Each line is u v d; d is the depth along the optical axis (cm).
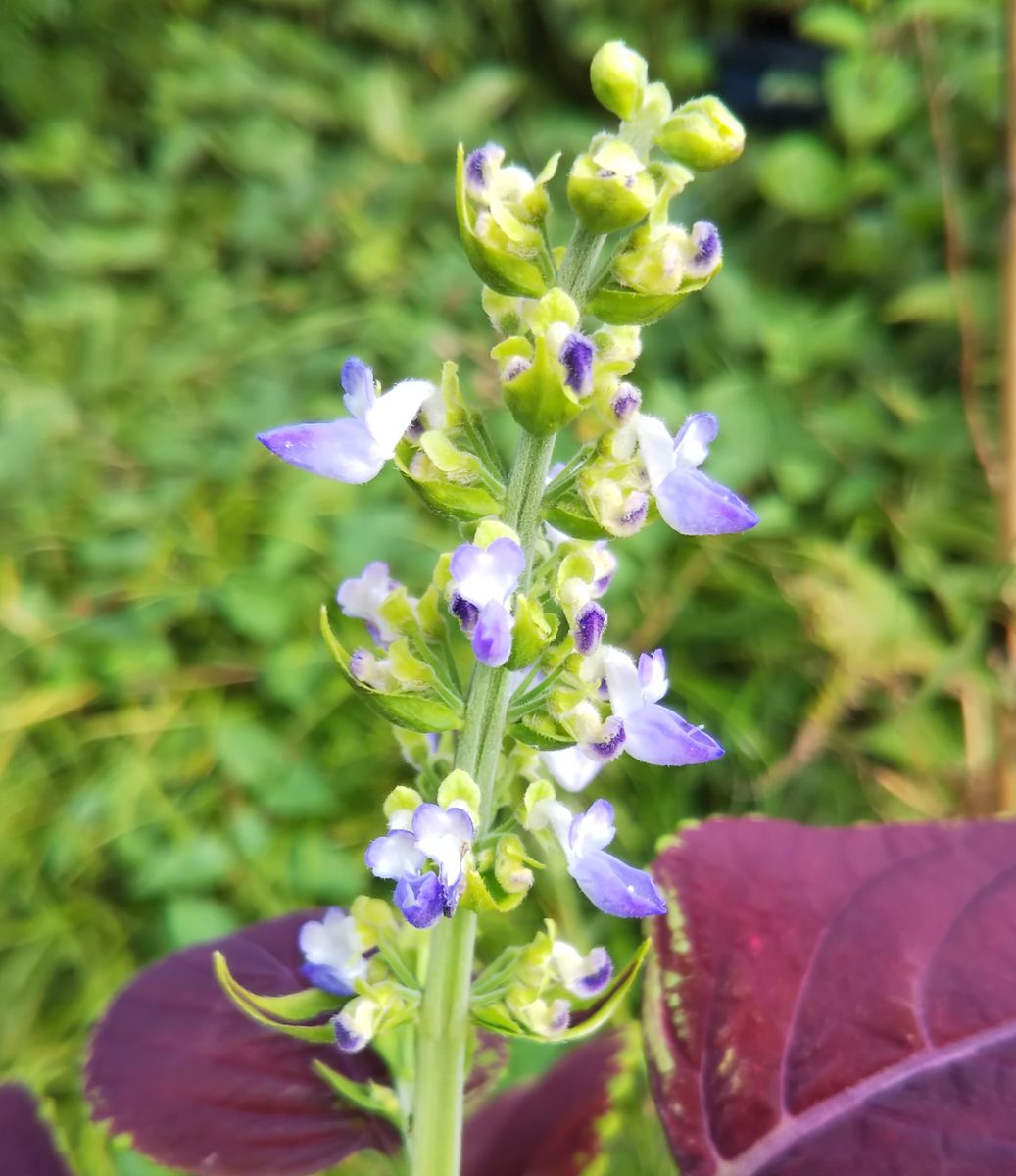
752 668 22
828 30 26
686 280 7
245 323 29
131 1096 10
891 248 27
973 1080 9
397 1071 9
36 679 23
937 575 22
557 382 7
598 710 7
